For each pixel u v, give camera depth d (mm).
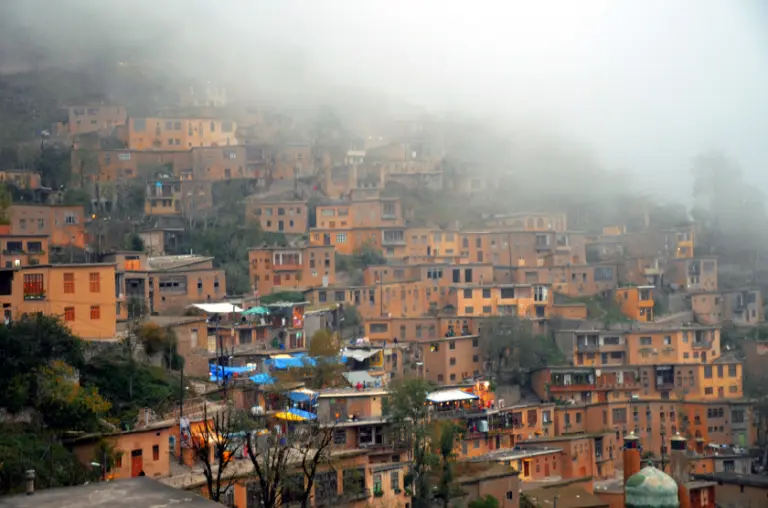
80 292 147625
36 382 123250
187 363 176625
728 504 182500
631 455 132500
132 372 142625
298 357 196000
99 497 39656
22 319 135375
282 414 151000
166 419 136250
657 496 83812
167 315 197750
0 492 103500
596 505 168125
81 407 123500
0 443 110250
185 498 39438
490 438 193125
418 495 149250
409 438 160375
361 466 142250
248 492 114188
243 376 179125
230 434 115750
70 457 116312
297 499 124312
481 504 152250
